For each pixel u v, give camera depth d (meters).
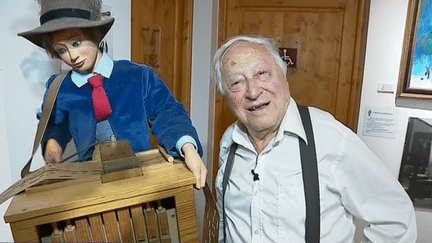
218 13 2.14
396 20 1.74
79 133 0.81
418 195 1.86
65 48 0.72
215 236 0.70
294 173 0.82
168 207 0.63
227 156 0.99
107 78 0.81
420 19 1.67
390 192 0.81
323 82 2.10
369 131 1.92
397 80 1.80
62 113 0.83
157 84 0.86
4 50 0.90
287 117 0.84
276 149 0.85
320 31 2.04
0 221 0.79
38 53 1.00
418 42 1.70
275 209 0.83
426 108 1.77
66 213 0.51
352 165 0.80
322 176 0.81
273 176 0.84
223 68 0.80
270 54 0.81
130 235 0.58
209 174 2.37
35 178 0.60
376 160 0.82
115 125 0.81
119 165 0.61
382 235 0.84
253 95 0.76
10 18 0.90
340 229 0.85
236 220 0.92
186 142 0.71
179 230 0.61
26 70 0.97
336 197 0.84
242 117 0.82
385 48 1.79
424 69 1.72
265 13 2.10
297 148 0.83
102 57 0.81
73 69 0.81
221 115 2.33
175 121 0.77
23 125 0.98
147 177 0.61
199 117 2.23
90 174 0.62
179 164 0.68
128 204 0.56
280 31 2.10
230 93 0.81
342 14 1.97
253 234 0.87
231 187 0.94
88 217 0.54
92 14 0.73
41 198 0.53
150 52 1.71
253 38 0.83
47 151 0.83
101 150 0.68
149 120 0.88
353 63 1.99
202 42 2.10
